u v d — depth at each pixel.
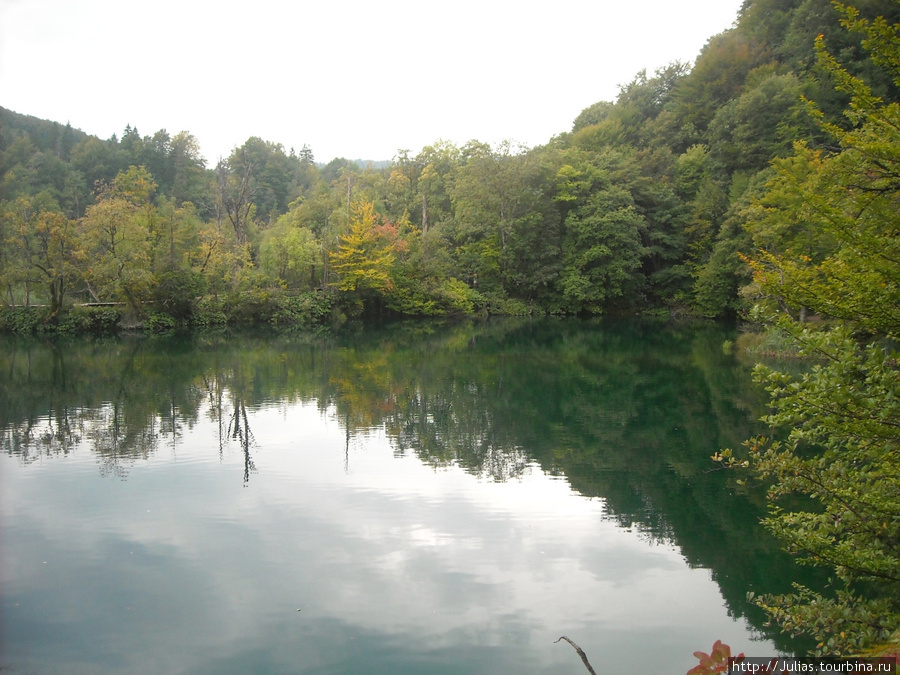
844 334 4.45
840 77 5.20
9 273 32.12
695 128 57.22
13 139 63.72
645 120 63.81
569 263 49.41
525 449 13.00
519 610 6.79
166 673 5.67
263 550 8.14
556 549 8.29
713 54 57.28
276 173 83.31
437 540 8.52
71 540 8.40
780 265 5.10
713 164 49.19
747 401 17.88
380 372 22.95
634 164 51.03
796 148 23.12
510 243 50.59
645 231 48.62
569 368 24.09
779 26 54.69
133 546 8.22
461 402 17.77
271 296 40.34
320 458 12.16
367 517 9.26
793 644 6.15
